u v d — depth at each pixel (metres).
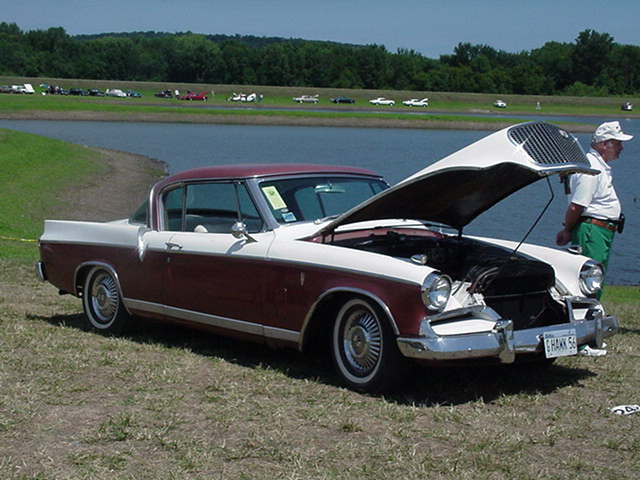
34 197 27.25
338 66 181.38
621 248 25.19
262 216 6.05
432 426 4.71
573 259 5.95
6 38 183.62
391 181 41.03
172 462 4.11
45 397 5.13
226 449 4.28
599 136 6.76
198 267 6.30
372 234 6.30
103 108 102.12
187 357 6.25
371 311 5.30
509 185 5.77
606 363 6.36
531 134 5.29
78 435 4.48
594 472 4.05
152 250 6.69
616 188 43.81
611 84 192.75
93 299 7.35
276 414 4.86
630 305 10.97
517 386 5.66
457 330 5.08
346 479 3.90
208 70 183.62
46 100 110.06
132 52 183.00
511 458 4.20
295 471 3.98
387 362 5.19
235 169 6.43
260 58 183.50
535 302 5.79
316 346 6.54
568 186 6.69
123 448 4.29
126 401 5.08
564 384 5.74
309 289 5.55
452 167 5.30
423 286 4.97
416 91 174.50
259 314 5.89
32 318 7.93
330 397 5.23
